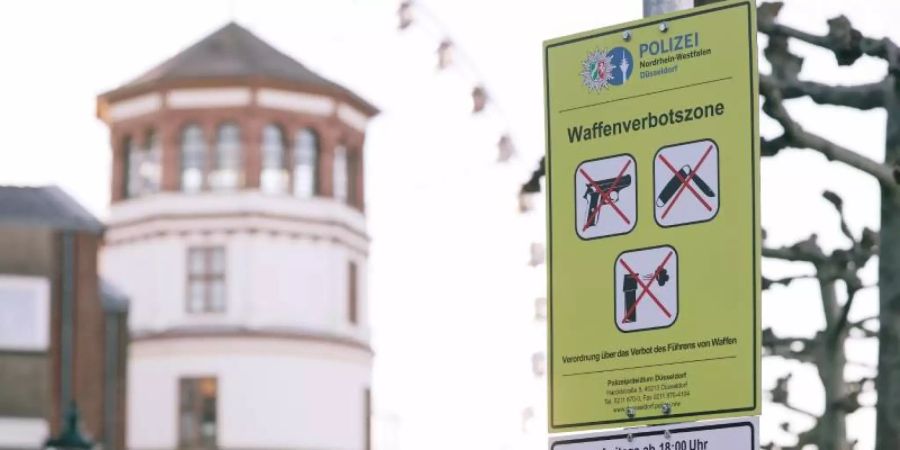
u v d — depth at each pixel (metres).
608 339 8.67
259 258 72.62
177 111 73.56
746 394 8.24
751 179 8.38
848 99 12.45
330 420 72.31
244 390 70.94
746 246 8.34
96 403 52.16
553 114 9.02
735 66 8.51
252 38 75.44
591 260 8.79
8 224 51.97
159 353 71.38
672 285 8.52
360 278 75.75
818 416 20.44
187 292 72.38
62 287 52.12
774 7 12.71
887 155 12.20
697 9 8.64
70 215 52.69
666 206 8.60
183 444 70.50
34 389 51.50
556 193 8.95
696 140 8.56
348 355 73.50
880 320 11.80
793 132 12.49
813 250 18.05
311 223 73.69
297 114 74.25
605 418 8.62
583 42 8.96
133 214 73.50
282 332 71.75
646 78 8.75
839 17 12.43
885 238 11.96
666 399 8.47
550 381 8.83
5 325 51.69
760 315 8.26
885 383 11.66
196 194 73.19
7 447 50.72
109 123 75.00
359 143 76.44
